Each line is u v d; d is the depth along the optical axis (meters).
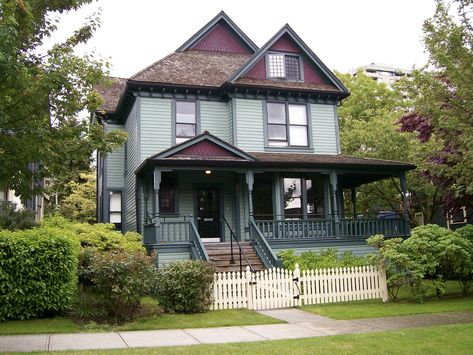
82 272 11.57
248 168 18.30
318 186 21.19
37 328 9.38
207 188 20.16
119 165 23.03
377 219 19.78
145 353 7.29
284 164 18.45
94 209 32.12
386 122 25.08
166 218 19.16
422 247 13.19
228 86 20.17
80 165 34.31
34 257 10.39
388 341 8.12
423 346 7.72
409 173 23.06
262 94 20.92
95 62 9.21
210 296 11.95
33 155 8.00
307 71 22.11
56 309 10.42
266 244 16.62
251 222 18.06
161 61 21.42
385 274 13.68
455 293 14.67
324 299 13.09
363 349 7.55
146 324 10.07
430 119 12.88
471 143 10.96
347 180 23.17
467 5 11.51
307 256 16.38
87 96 9.28
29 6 7.98
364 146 25.08
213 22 23.55
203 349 7.62
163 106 20.05
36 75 8.54
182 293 11.48
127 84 19.38
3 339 8.49
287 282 12.75
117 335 9.00
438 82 12.84
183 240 17.52
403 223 20.14
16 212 14.08
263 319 10.77
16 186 8.38
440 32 11.73
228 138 20.78
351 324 10.05
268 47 21.23
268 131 20.94
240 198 20.06
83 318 10.34
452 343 7.93
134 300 10.63
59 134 8.77
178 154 17.73
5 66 7.07
